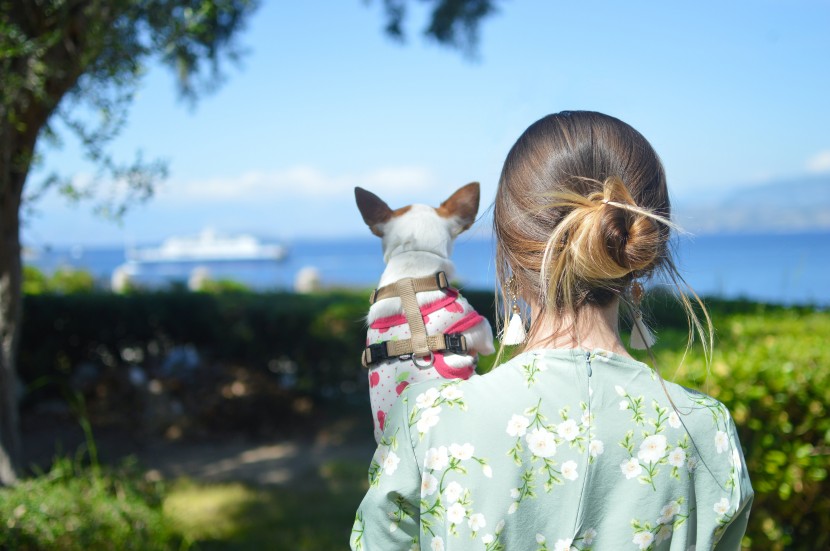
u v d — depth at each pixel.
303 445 8.30
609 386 1.18
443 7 8.20
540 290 1.22
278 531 5.32
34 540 3.85
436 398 1.20
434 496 1.15
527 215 1.24
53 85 4.18
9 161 4.23
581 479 1.14
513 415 1.16
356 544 1.22
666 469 1.16
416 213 2.34
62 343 9.48
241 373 9.34
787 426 3.70
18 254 4.73
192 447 8.08
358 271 78.12
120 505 4.45
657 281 1.27
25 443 7.57
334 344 9.59
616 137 1.26
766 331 5.65
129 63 4.05
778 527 3.80
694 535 1.18
